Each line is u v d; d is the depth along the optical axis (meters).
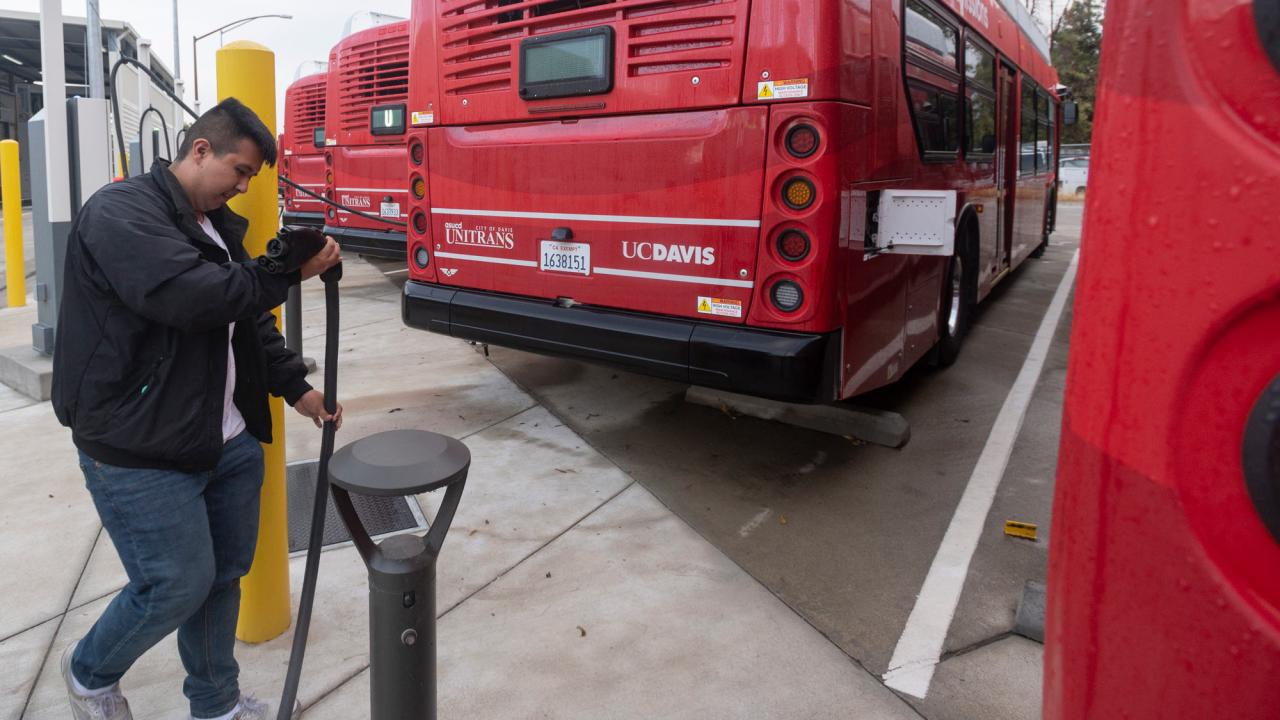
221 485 2.32
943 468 4.57
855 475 4.47
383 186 9.49
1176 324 0.97
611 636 3.02
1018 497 4.23
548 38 4.26
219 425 2.13
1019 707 2.64
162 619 2.11
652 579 3.41
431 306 4.96
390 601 1.78
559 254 4.42
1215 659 0.95
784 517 3.98
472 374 6.34
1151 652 1.02
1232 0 0.91
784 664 2.86
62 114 5.97
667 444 4.89
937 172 5.06
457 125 4.78
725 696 2.69
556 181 4.35
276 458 2.85
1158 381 0.99
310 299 9.98
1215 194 0.92
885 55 3.97
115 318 1.96
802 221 3.60
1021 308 9.20
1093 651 1.09
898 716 2.60
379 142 9.42
